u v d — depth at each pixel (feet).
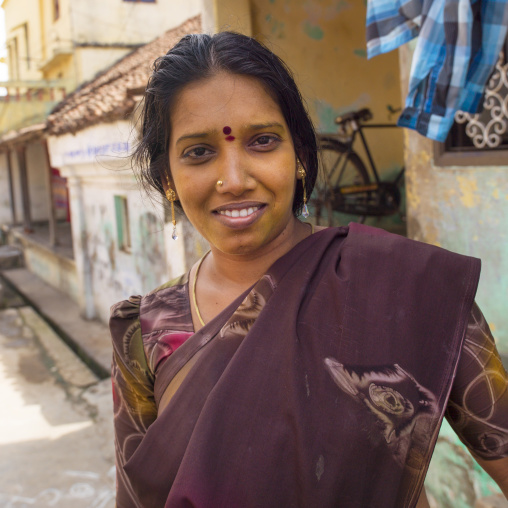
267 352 3.02
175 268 18.11
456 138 8.80
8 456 15.75
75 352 26.63
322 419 2.85
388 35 7.22
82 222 29.99
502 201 8.04
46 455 15.74
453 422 3.23
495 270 8.34
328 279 3.17
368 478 2.84
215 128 3.18
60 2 37.17
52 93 36.32
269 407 2.92
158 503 3.16
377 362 2.94
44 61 40.60
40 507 13.35
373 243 3.27
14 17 48.39
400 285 3.08
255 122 3.19
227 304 3.59
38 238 44.80
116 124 19.58
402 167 19.62
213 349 3.24
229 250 3.37
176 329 3.66
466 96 6.61
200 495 2.83
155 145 3.72
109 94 25.02
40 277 43.34
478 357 3.05
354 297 3.07
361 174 18.47
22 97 36.50
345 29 17.85
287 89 3.34
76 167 28.07
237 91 3.20
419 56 6.63
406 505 2.91
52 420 18.12
